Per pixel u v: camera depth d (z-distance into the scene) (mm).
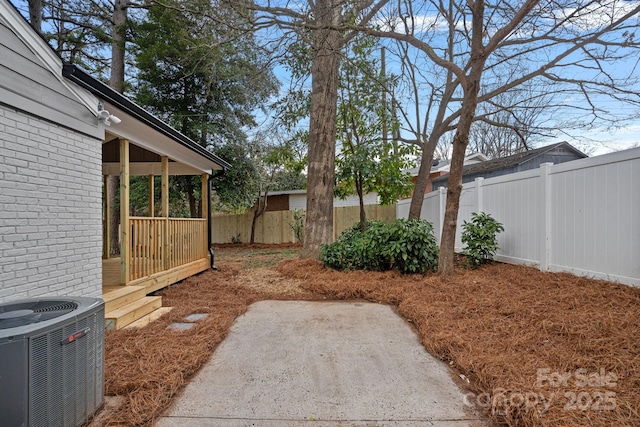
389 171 8484
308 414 2131
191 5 6418
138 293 4379
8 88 2686
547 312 3367
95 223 3779
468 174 15094
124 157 4562
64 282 3283
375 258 6285
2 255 2643
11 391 1532
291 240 15344
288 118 9375
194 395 2361
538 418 1878
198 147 6273
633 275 3771
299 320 4098
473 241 6117
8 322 1679
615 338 2668
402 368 2770
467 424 2021
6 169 2686
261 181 14508
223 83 12047
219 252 12758
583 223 4461
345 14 6426
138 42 10609
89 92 3641
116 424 1995
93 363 2025
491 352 2764
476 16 4809
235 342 3379
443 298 4367
